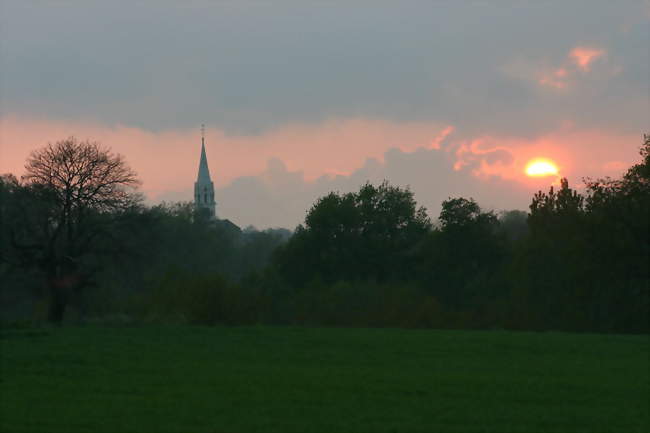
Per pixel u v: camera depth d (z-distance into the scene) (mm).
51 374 35844
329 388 32031
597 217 75750
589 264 76062
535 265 84500
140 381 33656
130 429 24375
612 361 41781
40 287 75000
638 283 75750
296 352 45406
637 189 76000
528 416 27125
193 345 48875
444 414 27266
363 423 25641
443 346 48719
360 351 46156
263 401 29047
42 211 70875
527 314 83438
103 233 72750
